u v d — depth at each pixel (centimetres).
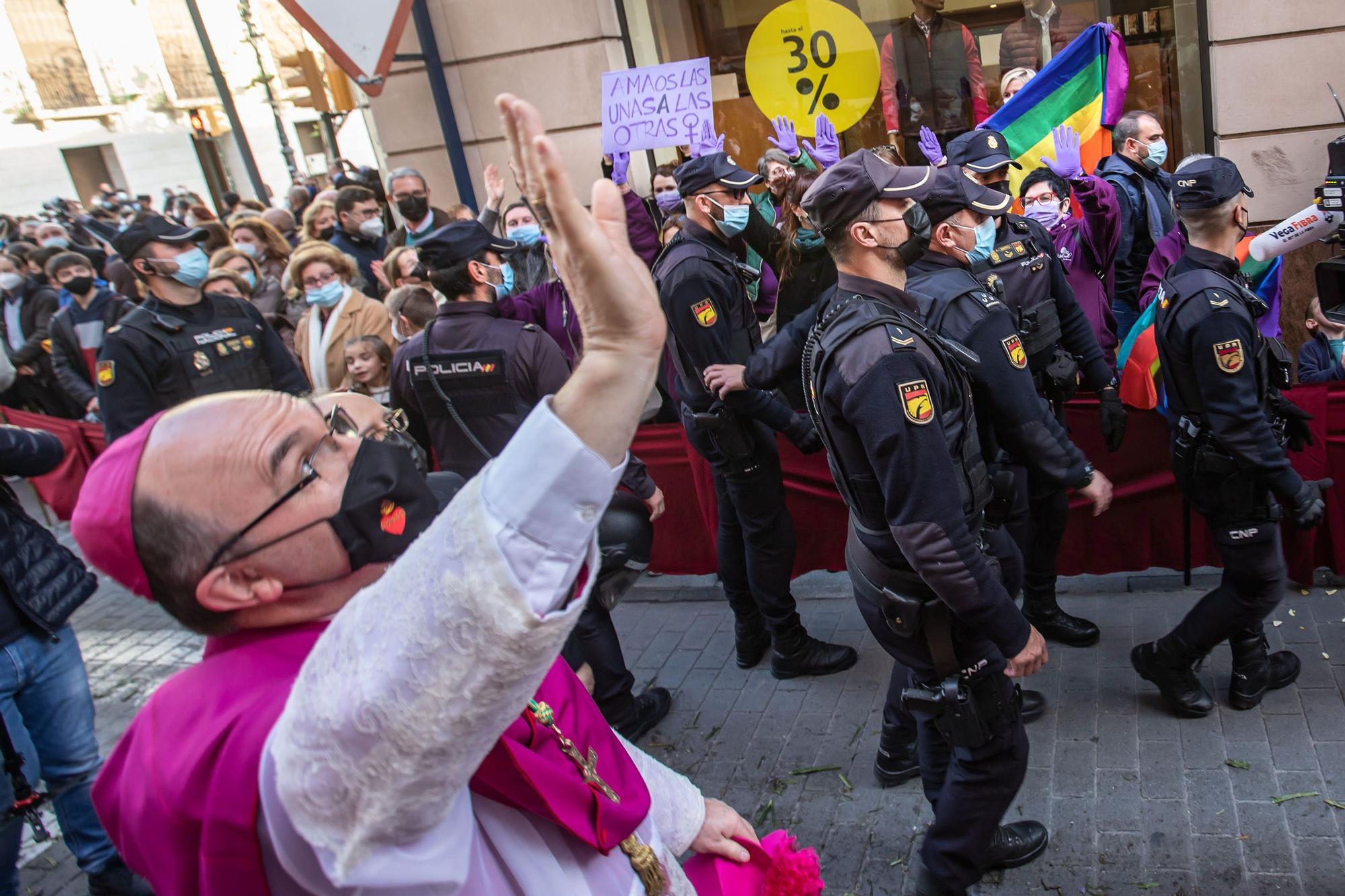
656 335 77
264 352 422
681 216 446
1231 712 326
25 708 294
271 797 76
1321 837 272
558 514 73
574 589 77
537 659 73
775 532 372
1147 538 400
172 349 395
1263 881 262
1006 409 261
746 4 659
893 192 229
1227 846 275
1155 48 611
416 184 619
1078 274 428
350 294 510
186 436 88
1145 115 473
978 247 321
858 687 378
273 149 2711
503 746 96
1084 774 311
